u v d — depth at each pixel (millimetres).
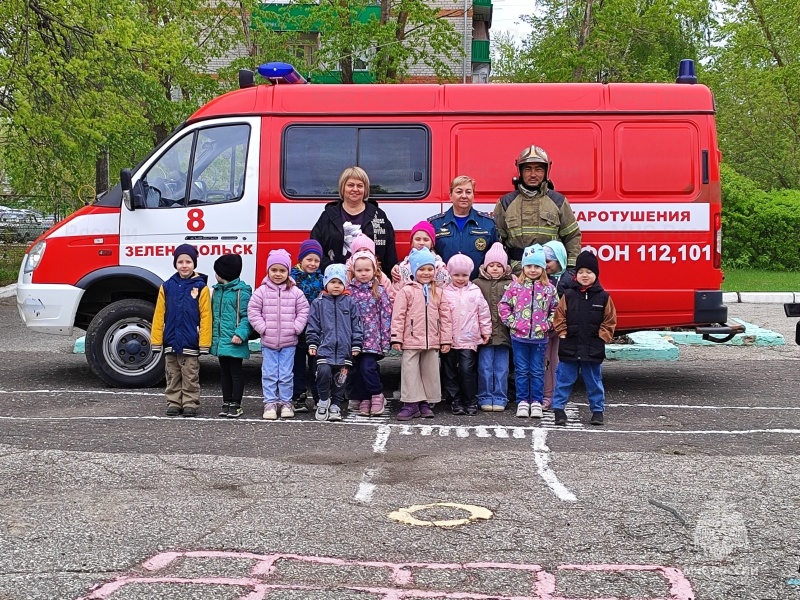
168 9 27438
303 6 29750
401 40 29859
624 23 29641
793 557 4820
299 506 5609
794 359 12680
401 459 6938
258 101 10102
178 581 4414
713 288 9766
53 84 17656
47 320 10125
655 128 9789
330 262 9141
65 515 5422
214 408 9117
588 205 9766
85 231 10148
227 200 10023
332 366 8516
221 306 8625
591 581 4465
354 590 4316
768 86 34125
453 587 4367
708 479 6320
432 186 9859
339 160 9969
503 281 9039
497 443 7539
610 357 12617
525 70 34625
